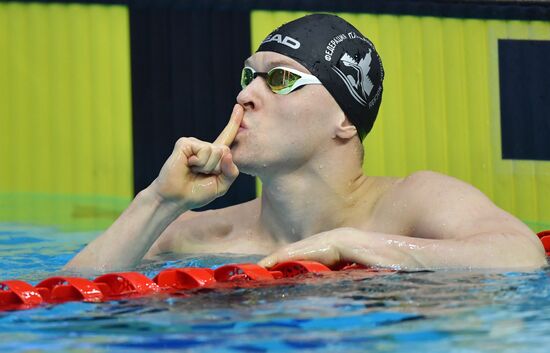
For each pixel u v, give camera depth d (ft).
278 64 38.06
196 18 70.79
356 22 71.97
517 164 72.18
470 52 72.74
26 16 69.31
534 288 29.40
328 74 38.24
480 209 37.04
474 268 33.55
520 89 72.79
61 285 29.40
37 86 69.21
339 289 29.32
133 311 26.71
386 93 71.61
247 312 26.12
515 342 22.52
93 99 69.51
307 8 71.77
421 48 72.38
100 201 67.21
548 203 71.77
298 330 23.86
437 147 71.92
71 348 22.61
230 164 37.22
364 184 39.99
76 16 69.72
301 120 37.81
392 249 34.04
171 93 70.23
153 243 40.19
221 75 70.79
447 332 23.56
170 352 21.91
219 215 44.16
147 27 70.23
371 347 22.09
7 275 37.52
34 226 57.06
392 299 27.73
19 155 68.85
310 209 39.22
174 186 36.99
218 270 31.99
